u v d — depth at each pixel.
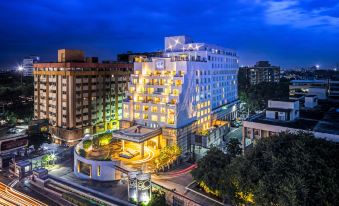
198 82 109.25
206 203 63.38
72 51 121.25
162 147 97.44
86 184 77.12
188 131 101.69
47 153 101.94
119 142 103.06
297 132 64.56
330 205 42.34
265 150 57.25
